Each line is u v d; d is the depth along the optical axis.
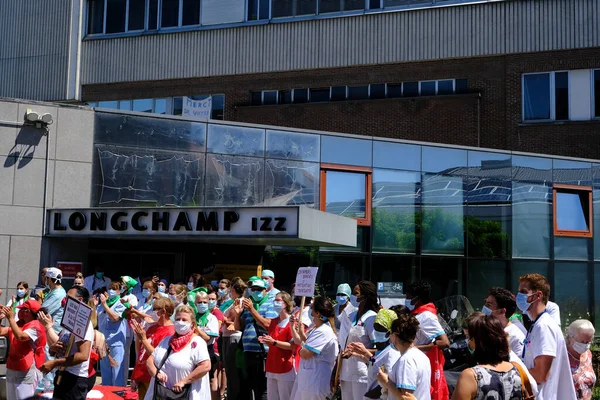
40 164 19.16
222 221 17.30
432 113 33.41
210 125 21.47
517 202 25.50
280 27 35.88
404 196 23.89
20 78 39.03
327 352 9.38
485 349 5.65
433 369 8.32
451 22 33.66
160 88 37.25
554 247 25.95
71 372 8.88
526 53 32.72
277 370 10.41
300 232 16.67
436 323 8.36
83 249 19.28
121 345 12.97
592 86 31.95
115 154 20.17
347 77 34.88
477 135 32.78
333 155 23.05
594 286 26.55
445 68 33.69
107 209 18.22
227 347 11.75
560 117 32.34
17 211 18.75
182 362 8.16
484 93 33.19
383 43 34.44
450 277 24.28
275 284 21.95
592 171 26.88
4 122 18.86
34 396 9.77
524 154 25.77
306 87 35.47
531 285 7.09
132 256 19.66
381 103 34.03
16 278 18.53
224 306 13.37
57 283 12.85
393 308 8.59
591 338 7.38
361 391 8.84
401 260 23.69
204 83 36.69
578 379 7.39
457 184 24.69
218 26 36.69
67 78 38.16
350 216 23.08
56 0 38.78
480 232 24.84
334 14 35.28
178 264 19.80
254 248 20.55
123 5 38.00
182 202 20.89
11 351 9.73
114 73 37.75
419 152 24.25
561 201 26.33
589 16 31.98
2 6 39.12
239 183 21.67
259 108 35.59
